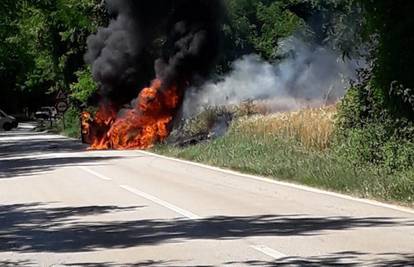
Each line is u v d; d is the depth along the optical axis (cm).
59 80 5241
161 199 1659
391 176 1677
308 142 2317
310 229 1212
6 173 2464
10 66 6131
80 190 1891
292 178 1984
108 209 1526
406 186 1537
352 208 1441
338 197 1619
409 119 1814
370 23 1845
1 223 1384
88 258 1030
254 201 1585
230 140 2805
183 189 1845
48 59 5275
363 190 1636
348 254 1005
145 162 2777
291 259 980
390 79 1812
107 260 1013
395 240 1098
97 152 3462
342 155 2005
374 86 1888
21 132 6469
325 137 2267
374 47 2003
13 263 1016
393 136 1830
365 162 1908
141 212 1467
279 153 2311
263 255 1012
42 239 1202
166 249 1077
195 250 1062
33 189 1948
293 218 1338
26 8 4709
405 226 1221
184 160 2856
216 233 1202
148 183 2016
